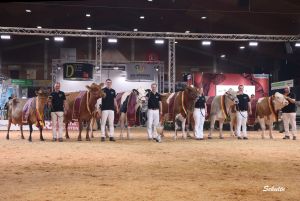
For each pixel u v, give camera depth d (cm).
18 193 575
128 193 574
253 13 2947
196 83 2841
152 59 4178
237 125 1714
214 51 4262
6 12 3281
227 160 966
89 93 1551
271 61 3850
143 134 2205
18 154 1084
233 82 2877
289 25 3058
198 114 1661
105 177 717
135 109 1731
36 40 4138
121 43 4172
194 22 3525
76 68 3080
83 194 568
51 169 819
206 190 596
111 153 1109
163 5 3094
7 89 2905
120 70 3419
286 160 970
